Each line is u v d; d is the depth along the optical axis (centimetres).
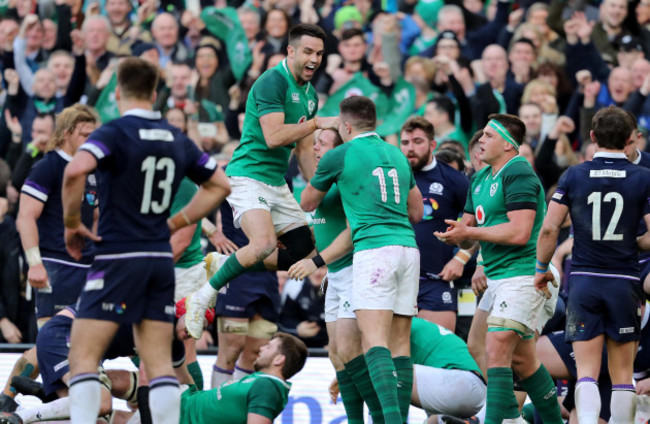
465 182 2845
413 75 4009
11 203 3619
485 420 2158
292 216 2488
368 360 2062
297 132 2295
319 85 4019
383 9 4406
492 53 3991
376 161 2172
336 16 4259
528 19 4200
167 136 1828
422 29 4250
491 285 2242
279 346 2342
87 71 4122
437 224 2817
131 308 1777
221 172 1902
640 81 3991
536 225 2248
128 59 1839
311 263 2228
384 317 2084
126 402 2786
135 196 1784
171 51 4197
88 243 2566
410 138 2788
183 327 2270
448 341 2464
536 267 2180
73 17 4166
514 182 2192
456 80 3950
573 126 3828
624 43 4169
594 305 2167
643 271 2531
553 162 3781
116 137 1770
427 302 2806
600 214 2164
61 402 2291
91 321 1773
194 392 2397
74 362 1783
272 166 2428
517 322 2177
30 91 3978
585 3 4244
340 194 2233
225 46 4103
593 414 2114
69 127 2473
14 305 3269
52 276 2525
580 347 2183
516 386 2566
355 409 2327
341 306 2259
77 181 1734
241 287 2952
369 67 4022
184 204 2675
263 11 4281
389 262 2100
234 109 3934
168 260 1823
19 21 4200
